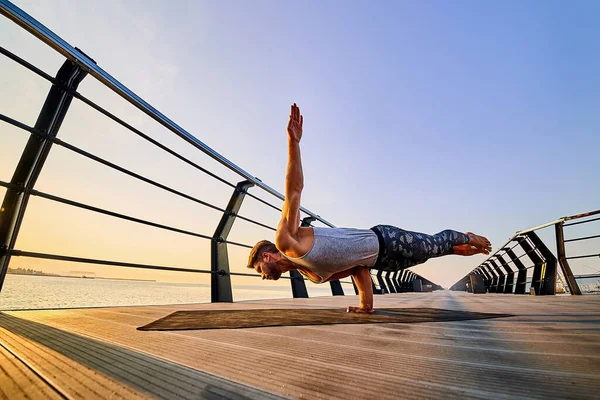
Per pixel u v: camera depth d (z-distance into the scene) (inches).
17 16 52.9
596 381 19.8
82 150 69.3
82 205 70.1
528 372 22.0
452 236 71.7
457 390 18.1
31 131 59.1
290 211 56.7
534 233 192.2
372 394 17.3
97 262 72.7
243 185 132.4
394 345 32.4
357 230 64.3
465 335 39.4
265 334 39.9
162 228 93.7
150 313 66.7
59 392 17.4
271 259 65.4
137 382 19.1
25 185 59.6
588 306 91.1
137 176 83.7
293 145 57.3
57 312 64.9
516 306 93.5
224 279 118.6
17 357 25.0
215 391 17.6
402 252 64.1
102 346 29.8
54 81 62.7
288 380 20.0
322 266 59.1
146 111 83.2
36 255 60.6
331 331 42.8
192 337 36.9
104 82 71.3
